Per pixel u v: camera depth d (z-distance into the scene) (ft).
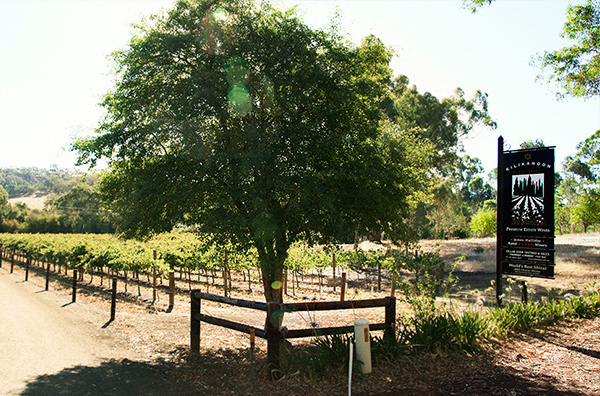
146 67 28.37
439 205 132.05
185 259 61.36
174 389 17.88
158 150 29.60
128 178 29.81
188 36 26.89
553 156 30.37
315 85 28.17
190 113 25.77
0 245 149.18
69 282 69.46
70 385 18.26
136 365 21.67
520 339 24.49
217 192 27.40
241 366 21.31
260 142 24.88
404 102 109.70
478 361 20.02
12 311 37.70
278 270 29.66
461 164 135.13
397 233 31.89
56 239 115.24
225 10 27.99
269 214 23.15
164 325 33.55
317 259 63.98
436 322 22.53
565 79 48.83
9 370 20.08
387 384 17.29
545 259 30.50
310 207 24.76
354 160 28.27
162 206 27.48
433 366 19.25
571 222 160.04
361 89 29.17
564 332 26.37
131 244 78.74
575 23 45.39
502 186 33.04
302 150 27.04
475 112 122.93
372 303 20.39
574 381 17.57
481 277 71.97
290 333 18.88
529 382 17.46
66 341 26.99
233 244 27.89
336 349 19.11
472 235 212.23
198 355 23.66
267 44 27.40
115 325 32.78
